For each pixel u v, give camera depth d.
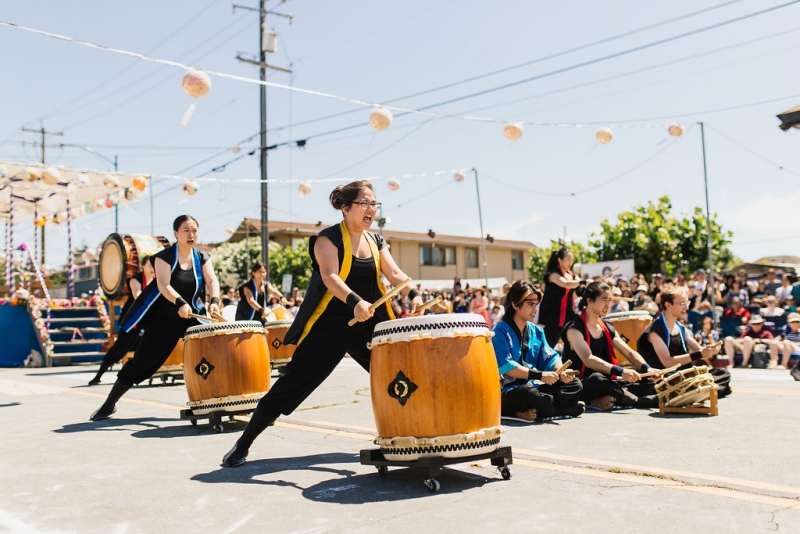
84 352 14.77
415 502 3.14
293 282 37.19
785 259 26.67
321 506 3.12
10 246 15.44
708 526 2.70
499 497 3.18
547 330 7.50
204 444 4.77
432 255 42.88
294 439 4.86
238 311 10.43
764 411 5.63
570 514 2.89
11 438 5.10
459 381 3.34
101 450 4.57
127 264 12.27
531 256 46.28
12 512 3.12
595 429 4.98
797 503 3.01
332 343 3.96
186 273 5.79
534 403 5.39
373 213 3.94
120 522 2.94
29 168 12.39
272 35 22.50
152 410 6.63
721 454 4.04
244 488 3.48
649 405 6.00
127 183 14.08
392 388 3.42
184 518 2.98
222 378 5.25
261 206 22.91
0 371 12.87
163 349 5.88
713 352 6.06
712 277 14.50
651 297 14.96
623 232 28.02
